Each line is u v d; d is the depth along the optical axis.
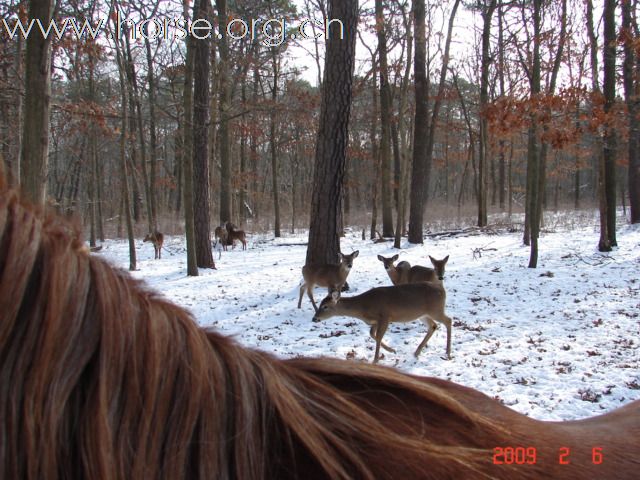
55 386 0.55
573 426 1.21
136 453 0.58
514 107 11.77
